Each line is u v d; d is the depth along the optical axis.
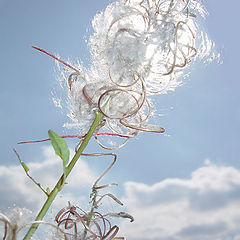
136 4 0.32
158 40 0.31
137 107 0.32
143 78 0.31
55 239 0.27
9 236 0.21
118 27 0.31
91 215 0.29
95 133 0.32
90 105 0.32
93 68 0.33
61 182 0.27
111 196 0.30
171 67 0.31
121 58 0.30
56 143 0.28
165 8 0.32
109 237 0.28
